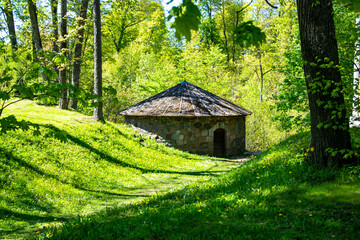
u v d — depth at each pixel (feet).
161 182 36.06
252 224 13.96
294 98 47.91
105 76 96.68
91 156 38.65
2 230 18.21
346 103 17.75
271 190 18.24
